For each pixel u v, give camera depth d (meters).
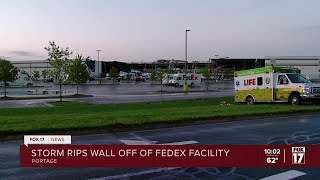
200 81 75.88
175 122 14.28
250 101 27.08
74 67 46.41
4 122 13.57
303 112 18.98
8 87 69.88
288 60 119.69
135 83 93.19
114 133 12.54
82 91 54.09
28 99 37.41
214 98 34.69
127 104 27.59
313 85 23.70
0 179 7.10
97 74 128.12
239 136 11.85
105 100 35.00
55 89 61.38
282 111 18.22
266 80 25.86
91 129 12.46
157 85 78.38
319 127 13.93
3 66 41.34
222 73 126.81
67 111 21.72
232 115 16.17
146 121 13.79
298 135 12.05
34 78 124.00
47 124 12.98
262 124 14.83
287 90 24.73
